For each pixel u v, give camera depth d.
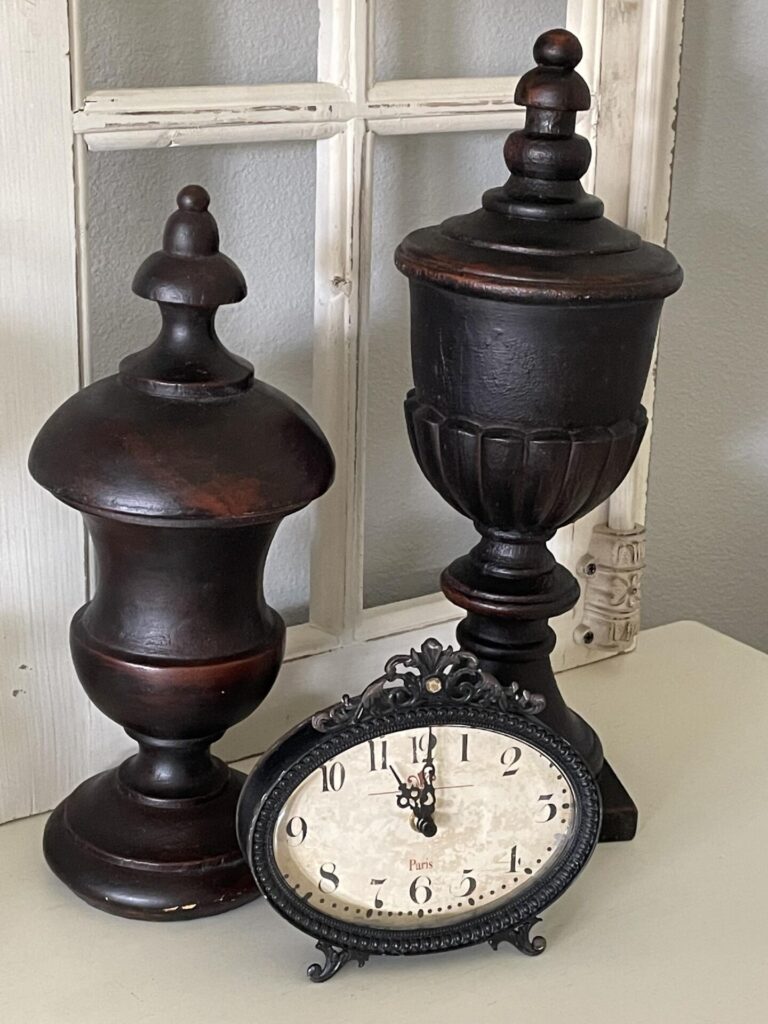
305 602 1.06
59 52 0.74
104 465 0.70
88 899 0.77
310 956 0.76
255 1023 0.70
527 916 0.75
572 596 0.84
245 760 0.94
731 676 1.10
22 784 0.85
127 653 0.74
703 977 0.75
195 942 0.77
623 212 1.00
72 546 0.82
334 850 0.72
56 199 0.76
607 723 1.02
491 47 1.03
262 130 0.83
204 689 0.75
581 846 0.75
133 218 0.89
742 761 0.97
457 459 0.78
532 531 0.81
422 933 0.74
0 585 0.81
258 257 0.96
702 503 1.34
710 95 1.18
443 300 0.75
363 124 0.87
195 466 0.70
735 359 1.30
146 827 0.79
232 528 0.71
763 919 0.80
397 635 0.99
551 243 0.74
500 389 0.75
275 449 0.72
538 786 0.74
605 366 0.74
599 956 0.77
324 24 0.86
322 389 0.92
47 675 0.84
